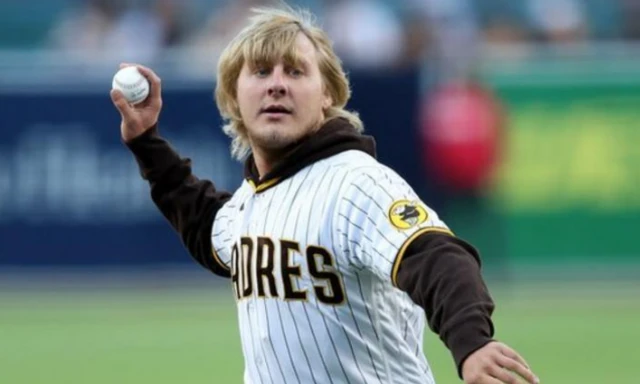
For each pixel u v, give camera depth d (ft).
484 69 121.70
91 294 117.39
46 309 111.24
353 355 39.99
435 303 35.94
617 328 102.27
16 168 120.16
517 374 34.53
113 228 120.47
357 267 39.24
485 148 121.39
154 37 141.49
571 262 121.60
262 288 40.81
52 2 155.94
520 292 118.01
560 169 121.39
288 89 41.19
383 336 40.14
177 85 119.96
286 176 40.96
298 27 42.09
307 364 40.27
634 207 121.29
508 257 121.60
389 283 39.70
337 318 39.73
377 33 140.56
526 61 123.13
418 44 133.18
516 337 98.78
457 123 121.49
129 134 47.88
